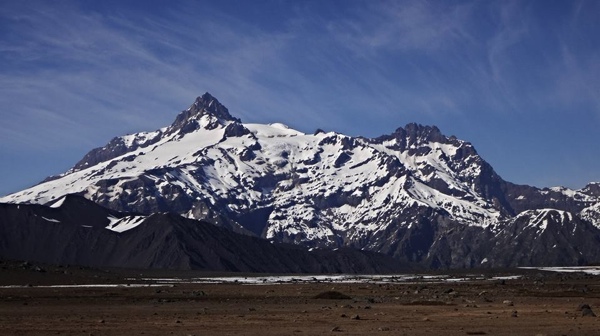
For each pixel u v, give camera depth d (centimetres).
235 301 13588
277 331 7194
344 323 8038
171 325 7962
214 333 7044
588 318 8381
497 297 14150
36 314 10038
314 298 14350
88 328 7638
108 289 19212
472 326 7525
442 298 13812
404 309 10438
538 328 7206
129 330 7406
